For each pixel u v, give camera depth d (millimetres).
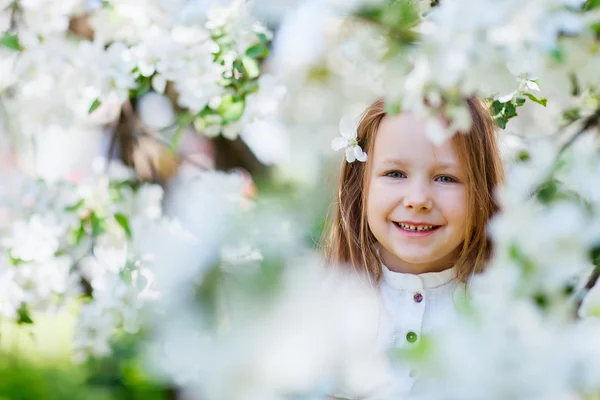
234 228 1105
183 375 1159
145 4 1747
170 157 2684
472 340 796
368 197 1815
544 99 1520
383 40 1059
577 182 1027
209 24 1708
